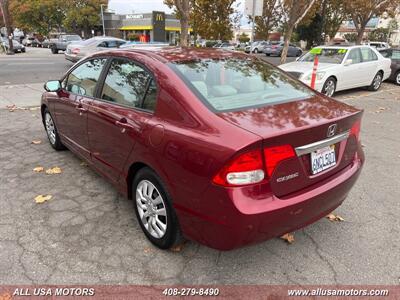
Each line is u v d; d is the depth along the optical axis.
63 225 3.22
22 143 5.44
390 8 25.88
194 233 2.47
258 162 2.17
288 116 2.47
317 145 2.44
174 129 2.49
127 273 2.63
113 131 3.13
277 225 2.31
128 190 3.16
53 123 4.86
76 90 4.04
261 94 2.88
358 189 4.08
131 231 3.14
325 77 9.52
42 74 14.56
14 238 3.02
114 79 3.34
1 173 4.31
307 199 2.39
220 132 2.26
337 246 3.00
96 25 58.47
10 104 8.23
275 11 35.41
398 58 14.44
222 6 21.34
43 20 59.22
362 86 11.36
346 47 10.62
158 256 2.82
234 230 2.20
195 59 3.09
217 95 2.67
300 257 2.85
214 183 2.20
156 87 2.78
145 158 2.72
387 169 4.68
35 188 3.92
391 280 2.61
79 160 4.75
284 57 14.79
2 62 20.22
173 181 2.50
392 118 7.78
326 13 32.47
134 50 3.33
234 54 3.49
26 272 2.62
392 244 3.04
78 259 2.76
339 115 2.62
